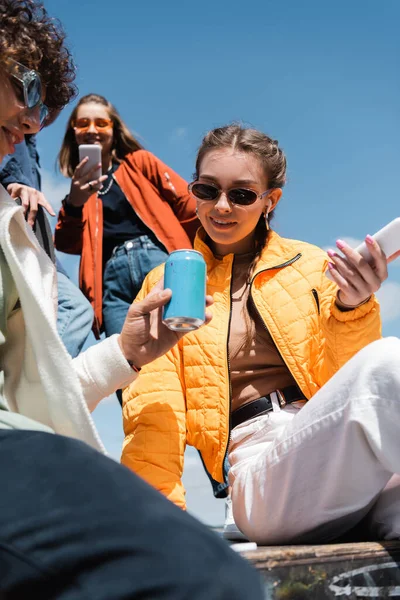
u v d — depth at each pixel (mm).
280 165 2275
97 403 1612
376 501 1627
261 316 2064
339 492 1521
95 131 3836
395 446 1417
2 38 1334
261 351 2076
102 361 1599
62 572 737
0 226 1333
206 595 719
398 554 1426
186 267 1628
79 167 3492
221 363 2035
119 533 753
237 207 2152
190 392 2053
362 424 1430
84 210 3676
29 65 1383
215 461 1987
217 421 1993
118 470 854
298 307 2094
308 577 1295
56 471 828
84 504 783
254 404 2004
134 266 3572
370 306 1995
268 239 2232
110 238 3697
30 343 1350
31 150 2934
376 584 1375
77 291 2873
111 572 730
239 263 2240
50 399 1306
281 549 1333
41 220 2670
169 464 1944
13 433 910
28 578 740
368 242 1878
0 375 1295
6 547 755
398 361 1437
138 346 1638
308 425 1542
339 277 1925
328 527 1594
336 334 2018
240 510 1716
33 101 1366
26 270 1429
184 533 769
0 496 801
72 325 2736
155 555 738
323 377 2041
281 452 1584
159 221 3646
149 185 3740
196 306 1622
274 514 1601
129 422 2018
